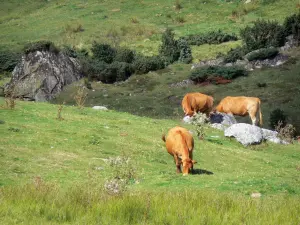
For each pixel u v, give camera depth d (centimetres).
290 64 5812
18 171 1834
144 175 1877
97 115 3288
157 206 1157
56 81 5906
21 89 5822
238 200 1252
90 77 6256
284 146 3136
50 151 2170
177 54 6694
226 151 2711
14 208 1145
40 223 1058
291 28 6325
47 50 6100
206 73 5703
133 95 5644
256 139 3064
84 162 2069
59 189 1402
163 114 4956
